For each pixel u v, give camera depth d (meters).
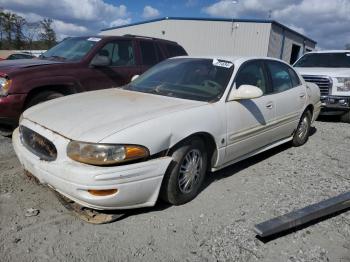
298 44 34.66
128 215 3.34
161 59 7.60
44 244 2.86
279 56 30.12
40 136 3.27
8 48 54.81
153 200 3.24
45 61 6.06
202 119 3.60
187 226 3.22
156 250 2.87
